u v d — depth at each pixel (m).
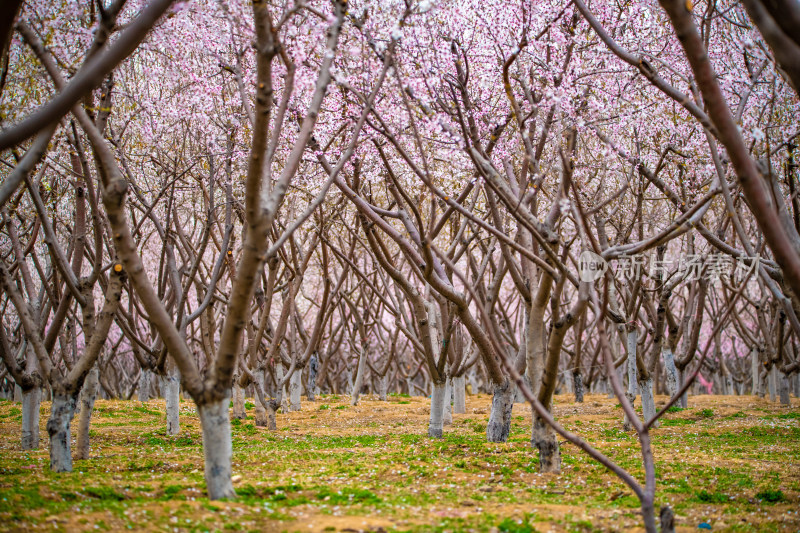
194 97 12.95
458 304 12.98
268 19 7.01
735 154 6.53
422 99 11.34
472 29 12.67
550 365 10.12
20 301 10.26
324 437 16.33
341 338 33.91
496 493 9.05
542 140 11.64
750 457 12.70
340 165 8.80
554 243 10.43
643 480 10.23
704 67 6.38
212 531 6.38
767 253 15.70
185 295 14.48
